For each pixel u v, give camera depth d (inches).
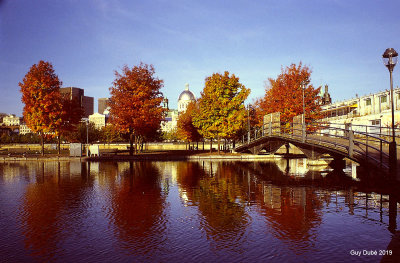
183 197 633.0
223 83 1849.2
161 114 1727.4
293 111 1680.6
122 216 487.5
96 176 978.1
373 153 904.3
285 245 357.1
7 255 335.3
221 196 643.5
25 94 1724.9
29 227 433.1
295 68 1707.7
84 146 2412.6
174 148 3703.3
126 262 314.8
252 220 461.4
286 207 542.6
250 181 857.5
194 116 2049.7
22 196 652.1
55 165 1425.9
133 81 1624.0
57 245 363.6
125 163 1521.9
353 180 869.2
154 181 860.6
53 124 1806.1
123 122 1640.0
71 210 527.2
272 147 1644.9
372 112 2046.0
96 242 372.2
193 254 332.8
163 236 391.5
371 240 370.9
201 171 1118.4
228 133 1876.2
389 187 673.0
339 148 984.3
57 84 1793.8
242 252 337.1
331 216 480.4
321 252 335.0
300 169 1183.6
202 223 446.9
